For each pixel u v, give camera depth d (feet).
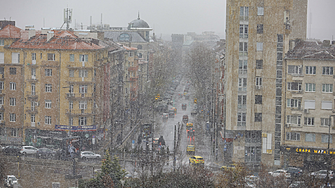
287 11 246.68
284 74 243.60
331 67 237.04
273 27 242.37
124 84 422.41
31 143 287.69
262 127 247.09
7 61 288.10
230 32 243.19
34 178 209.77
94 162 246.88
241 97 246.68
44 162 244.22
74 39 288.92
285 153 245.65
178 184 153.28
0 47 289.12
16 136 290.35
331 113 238.27
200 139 319.88
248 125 247.50
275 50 243.60
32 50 284.20
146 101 481.46
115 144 295.89
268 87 245.24
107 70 325.83
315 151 238.27
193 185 153.28
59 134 282.97
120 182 160.04
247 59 244.63
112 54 354.13
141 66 515.09
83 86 284.82
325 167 237.25
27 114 287.69
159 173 162.20
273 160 247.50
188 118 421.18
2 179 206.18
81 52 281.95
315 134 241.14
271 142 246.68
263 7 241.96
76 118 284.20
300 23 276.00
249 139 249.55
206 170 169.68
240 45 243.81
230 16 242.37
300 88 241.55
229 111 247.91
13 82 287.28
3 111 289.33
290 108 243.40
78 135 285.43
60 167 233.35
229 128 248.11
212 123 348.18
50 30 318.86
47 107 284.00
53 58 282.77
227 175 168.66
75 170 223.10
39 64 284.00
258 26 243.40
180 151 276.21
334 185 186.80
